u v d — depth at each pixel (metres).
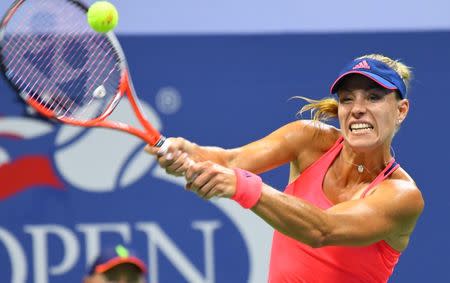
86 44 22.28
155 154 18.52
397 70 20.14
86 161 29.56
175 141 19.44
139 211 29.58
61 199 29.44
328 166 20.66
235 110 29.89
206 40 29.78
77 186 29.52
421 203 19.69
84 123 18.66
